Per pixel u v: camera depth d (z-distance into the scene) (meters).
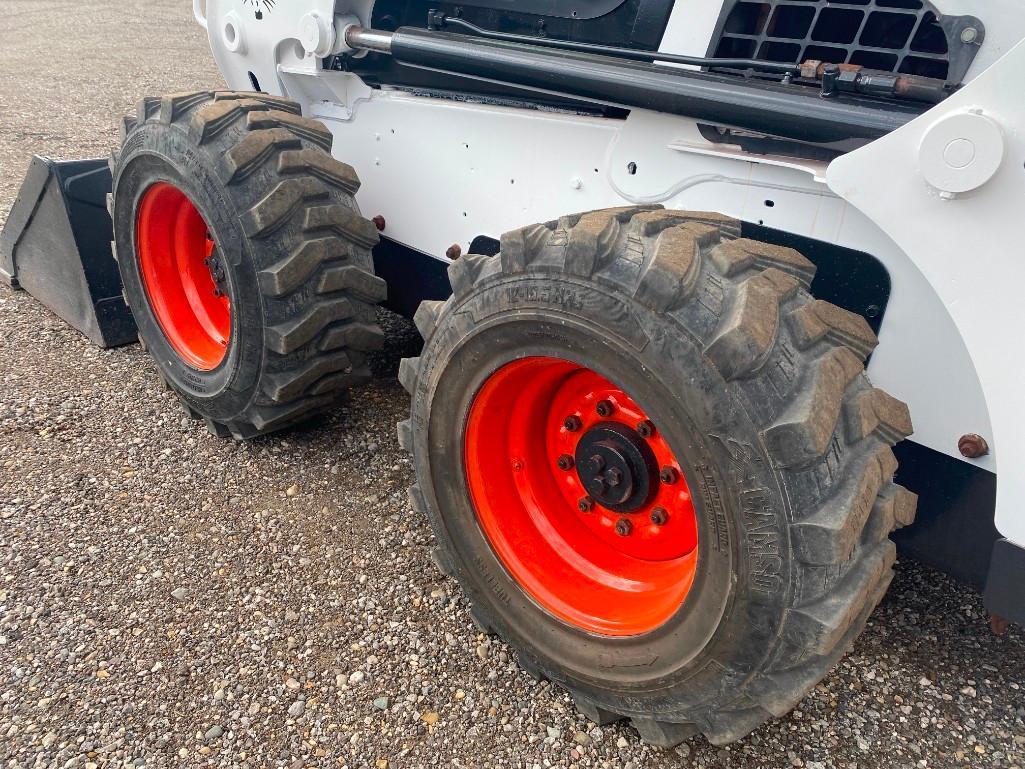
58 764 1.85
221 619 2.25
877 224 1.57
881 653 2.24
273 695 2.04
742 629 1.56
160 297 3.08
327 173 2.56
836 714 2.06
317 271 2.55
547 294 1.67
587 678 1.88
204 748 1.90
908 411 1.68
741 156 1.89
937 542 1.94
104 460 2.88
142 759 1.86
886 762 1.94
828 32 1.91
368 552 2.52
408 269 3.00
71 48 9.95
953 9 1.65
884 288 1.78
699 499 1.56
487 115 2.47
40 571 2.38
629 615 1.86
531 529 2.07
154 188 2.82
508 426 2.04
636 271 1.56
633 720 1.90
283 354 2.58
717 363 1.47
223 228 2.50
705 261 1.60
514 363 1.82
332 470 2.89
